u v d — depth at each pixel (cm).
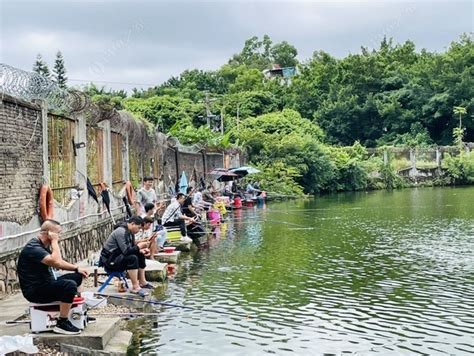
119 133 1852
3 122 1027
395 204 3578
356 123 7275
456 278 1357
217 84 7762
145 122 2227
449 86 7206
